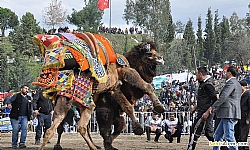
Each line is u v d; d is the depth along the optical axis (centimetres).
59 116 757
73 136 1572
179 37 7238
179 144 1220
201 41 6756
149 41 907
